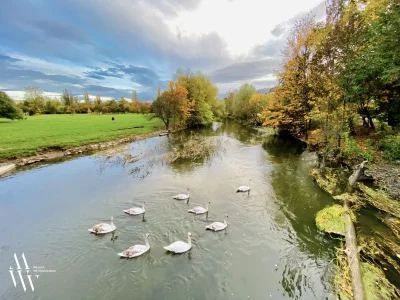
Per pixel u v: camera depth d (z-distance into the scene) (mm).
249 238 10602
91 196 15586
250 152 29250
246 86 70438
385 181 13594
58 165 23266
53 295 7555
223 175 19938
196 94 57906
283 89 35062
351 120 23375
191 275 8375
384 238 9961
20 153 25016
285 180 18438
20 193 16266
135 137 39406
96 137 34938
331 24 22344
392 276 7828
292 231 11164
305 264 8875
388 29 14391
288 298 7391
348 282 7742
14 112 58344
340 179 16781
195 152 28000
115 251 9711
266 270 8617
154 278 8234
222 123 71375
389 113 19266
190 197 15172
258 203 14273
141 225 11688
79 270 8656
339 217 11469
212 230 11133
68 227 11695
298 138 37438
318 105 25578
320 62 23781
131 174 20250
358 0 19781
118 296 7496
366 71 16516
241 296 7500
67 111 107875
